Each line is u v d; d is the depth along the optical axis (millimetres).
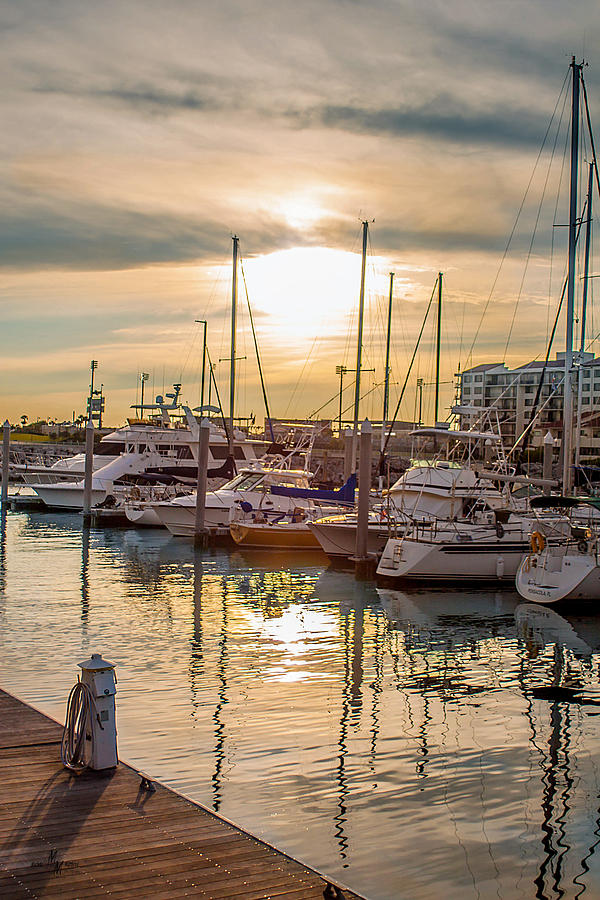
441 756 11578
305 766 11070
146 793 8156
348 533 29438
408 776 10852
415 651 17703
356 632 19375
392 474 51375
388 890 8125
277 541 32844
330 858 8688
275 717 13000
